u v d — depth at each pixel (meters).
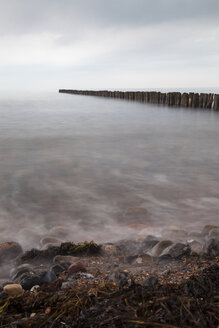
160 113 24.89
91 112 28.20
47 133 15.30
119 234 3.95
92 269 2.81
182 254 2.97
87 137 13.98
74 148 11.20
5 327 1.67
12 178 7.07
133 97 41.41
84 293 1.94
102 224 4.32
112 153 10.23
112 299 1.79
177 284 1.98
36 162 8.84
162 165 8.45
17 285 2.21
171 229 3.89
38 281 2.34
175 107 28.70
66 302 1.85
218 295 1.72
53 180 6.91
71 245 3.37
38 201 5.43
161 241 3.29
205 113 23.39
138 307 1.65
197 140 12.85
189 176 7.25
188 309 1.60
